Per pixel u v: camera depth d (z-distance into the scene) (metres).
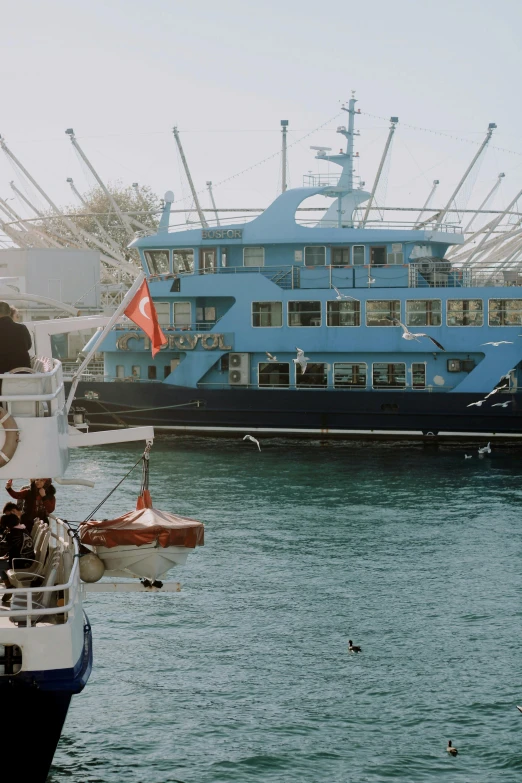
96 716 21.95
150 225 129.75
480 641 26.59
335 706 22.59
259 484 49.22
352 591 30.88
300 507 43.56
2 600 16.77
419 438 63.97
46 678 15.17
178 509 42.88
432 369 63.72
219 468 54.16
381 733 21.33
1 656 15.12
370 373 64.62
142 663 24.97
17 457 15.66
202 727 21.50
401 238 64.94
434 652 25.80
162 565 17.77
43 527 19.52
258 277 65.31
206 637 26.80
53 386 16.22
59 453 16.08
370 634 27.11
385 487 48.59
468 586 31.48
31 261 89.69
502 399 62.19
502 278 66.31
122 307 19.45
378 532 38.78
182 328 67.81
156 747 20.58
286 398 64.44
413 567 33.69
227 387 66.00
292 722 21.77
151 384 66.25
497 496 46.41
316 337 64.69
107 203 128.62
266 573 32.78
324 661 25.17
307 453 59.59
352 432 64.62
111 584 18.09
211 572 32.81
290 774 19.59
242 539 37.44
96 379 68.88
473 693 23.30
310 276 66.19
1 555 18.14
